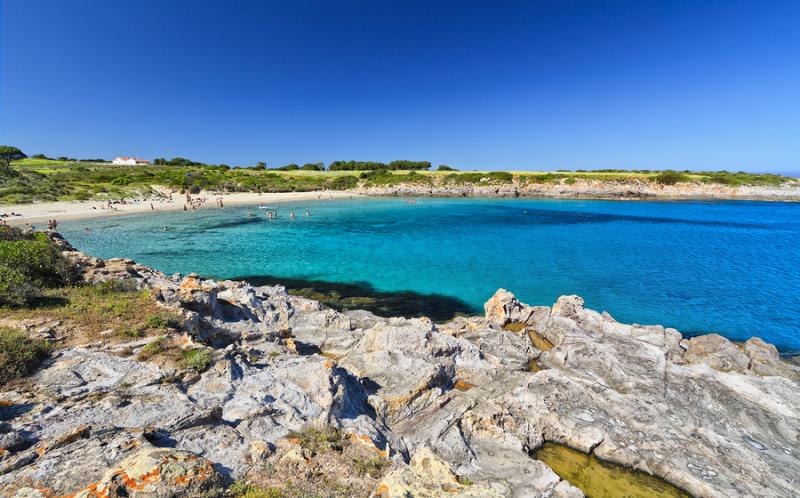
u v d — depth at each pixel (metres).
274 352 14.39
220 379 10.92
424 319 19.72
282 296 22.64
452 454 11.02
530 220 70.88
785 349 20.75
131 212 74.06
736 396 14.09
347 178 138.38
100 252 42.25
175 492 6.11
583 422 12.98
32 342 10.51
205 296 16.86
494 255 42.66
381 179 133.25
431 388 13.73
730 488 10.45
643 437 12.33
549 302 28.17
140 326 12.68
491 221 69.50
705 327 23.53
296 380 11.67
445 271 36.09
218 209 82.88
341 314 21.12
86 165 141.25
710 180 114.75
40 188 84.31
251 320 18.47
